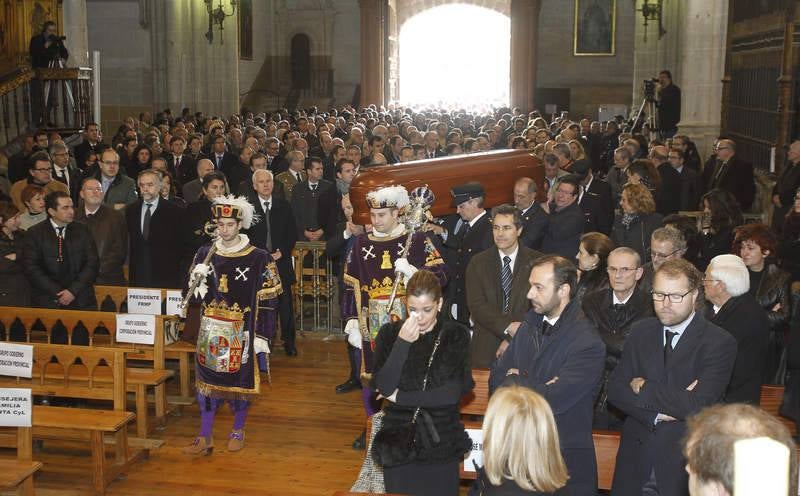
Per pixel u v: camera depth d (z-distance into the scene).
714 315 4.96
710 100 15.52
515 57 32.59
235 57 25.22
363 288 5.96
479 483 3.91
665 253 5.45
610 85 32.62
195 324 6.75
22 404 5.40
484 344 5.82
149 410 7.39
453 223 7.96
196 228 7.95
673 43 23.94
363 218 7.45
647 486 4.19
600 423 5.30
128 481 5.95
